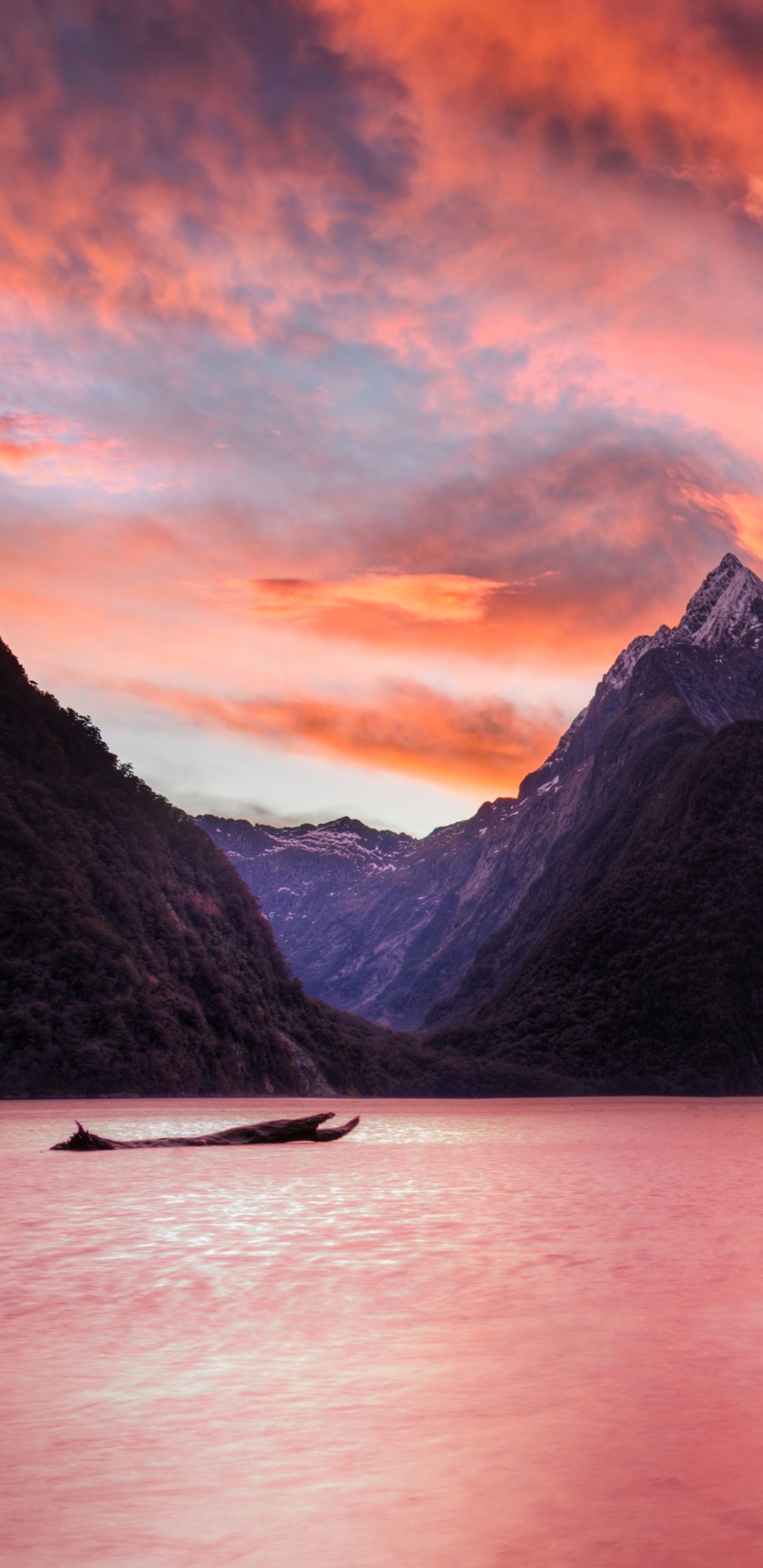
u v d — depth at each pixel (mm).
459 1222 22656
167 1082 100500
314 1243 19875
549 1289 15422
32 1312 14141
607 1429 9398
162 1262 17891
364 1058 137500
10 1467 8672
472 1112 90188
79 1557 7082
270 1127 43875
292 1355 11984
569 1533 7344
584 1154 43344
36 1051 94062
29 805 111625
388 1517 7660
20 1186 30703
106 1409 10125
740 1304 14328
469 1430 9430
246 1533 7441
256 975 128125
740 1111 92500
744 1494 7973
